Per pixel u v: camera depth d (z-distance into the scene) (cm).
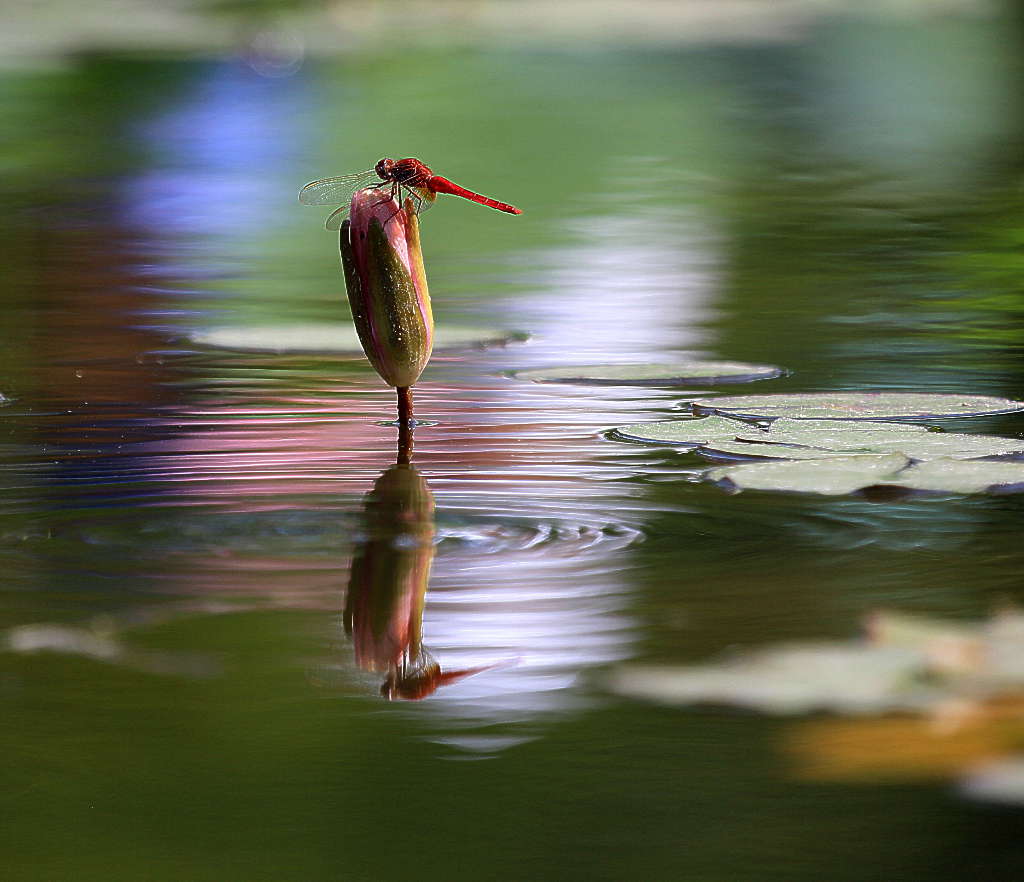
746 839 271
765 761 298
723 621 370
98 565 421
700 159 1875
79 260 1188
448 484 516
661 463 550
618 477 528
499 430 612
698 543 443
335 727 317
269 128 2177
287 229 1381
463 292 1046
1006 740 299
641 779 292
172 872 259
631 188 1641
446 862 263
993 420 616
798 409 635
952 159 1836
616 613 377
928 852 264
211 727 315
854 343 829
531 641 361
